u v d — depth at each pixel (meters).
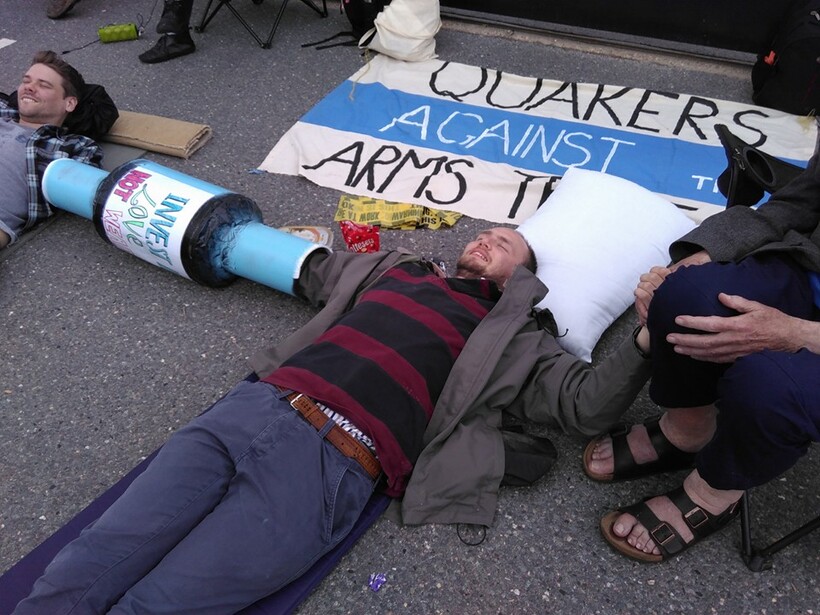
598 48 4.04
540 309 2.21
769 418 1.32
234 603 1.47
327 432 1.64
